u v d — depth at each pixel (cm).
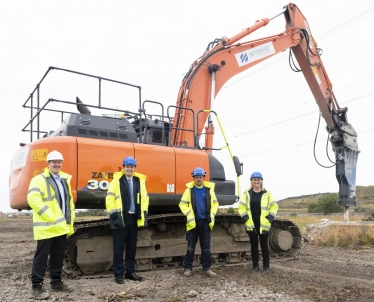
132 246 666
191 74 1009
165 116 845
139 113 800
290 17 1262
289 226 949
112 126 765
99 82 788
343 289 596
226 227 860
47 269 775
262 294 564
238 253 867
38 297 543
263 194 735
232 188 853
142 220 659
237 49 1105
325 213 3994
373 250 1117
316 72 1322
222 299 539
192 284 632
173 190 773
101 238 736
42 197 564
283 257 919
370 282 661
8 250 1235
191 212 704
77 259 707
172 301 527
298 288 602
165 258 793
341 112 1365
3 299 548
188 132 959
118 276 645
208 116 1006
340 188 1366
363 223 1304
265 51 1159
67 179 603
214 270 770
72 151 684
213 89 1019
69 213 593
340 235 1242
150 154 759
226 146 882
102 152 710
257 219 732
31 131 830
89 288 611
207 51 1076
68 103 746
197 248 815
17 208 756
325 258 962
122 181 657
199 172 706
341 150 1356
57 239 582
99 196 694
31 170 682
